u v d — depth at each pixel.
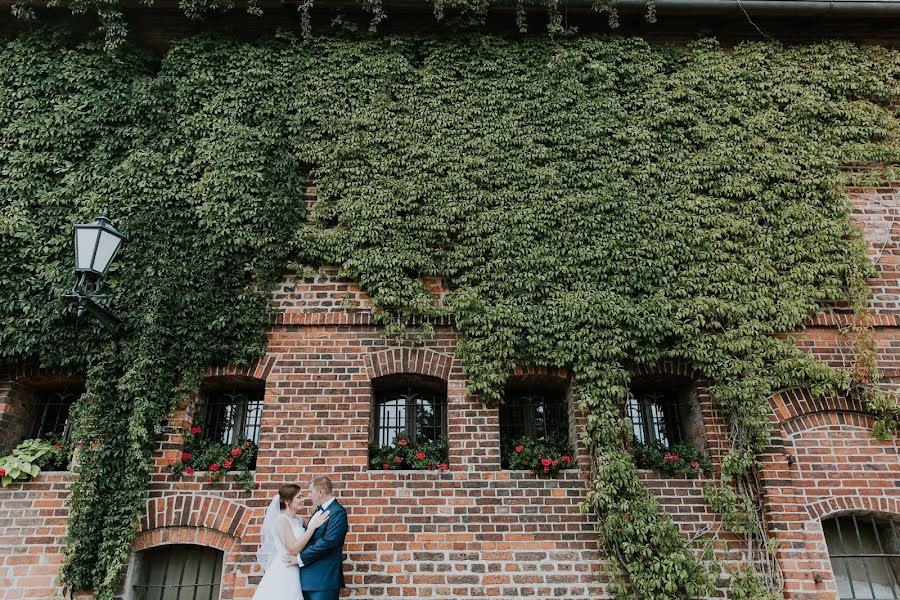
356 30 8.74
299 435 6.93
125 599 6.30
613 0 8.68
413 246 7.64
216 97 8.22
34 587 6.26
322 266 7.70
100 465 6.51
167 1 8.52
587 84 8.63
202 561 6.76
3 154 7.82
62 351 7.00
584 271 7.55
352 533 6.54
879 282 7.85
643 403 7.67
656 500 6.67
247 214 7.62
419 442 7.29
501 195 7.90
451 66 8.61
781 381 7.15
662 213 7.89
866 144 8.47
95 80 8.26
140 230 7.49
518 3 8.68
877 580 6.73
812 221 7.91
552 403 7.58
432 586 6.36
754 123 8.45
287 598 5.36
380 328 7.44
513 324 7.27
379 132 8.17
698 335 7.30
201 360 7.09
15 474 6.59
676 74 8.73
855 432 7.14
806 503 6.79
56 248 7.42
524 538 6.58
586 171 8.09
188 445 6.96
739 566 6.55
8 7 8.42
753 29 9.11
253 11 8.43
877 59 9.07
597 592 6.38
